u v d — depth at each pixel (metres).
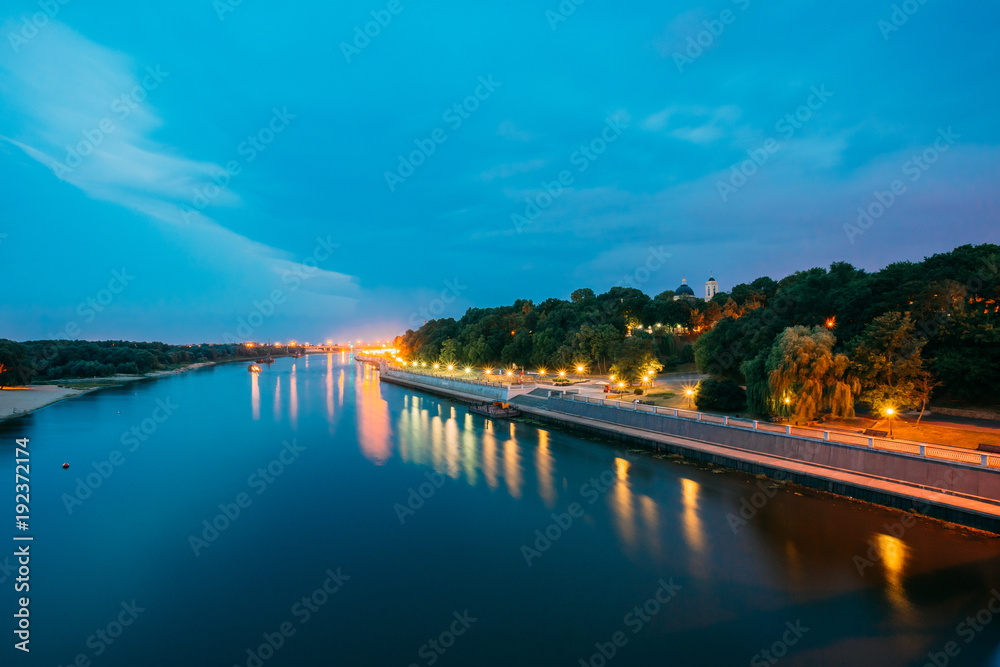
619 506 40.25
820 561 29.78
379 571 30.92
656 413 60.81
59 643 24.20
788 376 51.56
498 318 167.62
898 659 21.25
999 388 46.03
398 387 147.12
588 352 114.06
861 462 39.41
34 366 129.62
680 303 123.94
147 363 180.12
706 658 21.75
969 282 52.97
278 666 22.23
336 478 50.50
